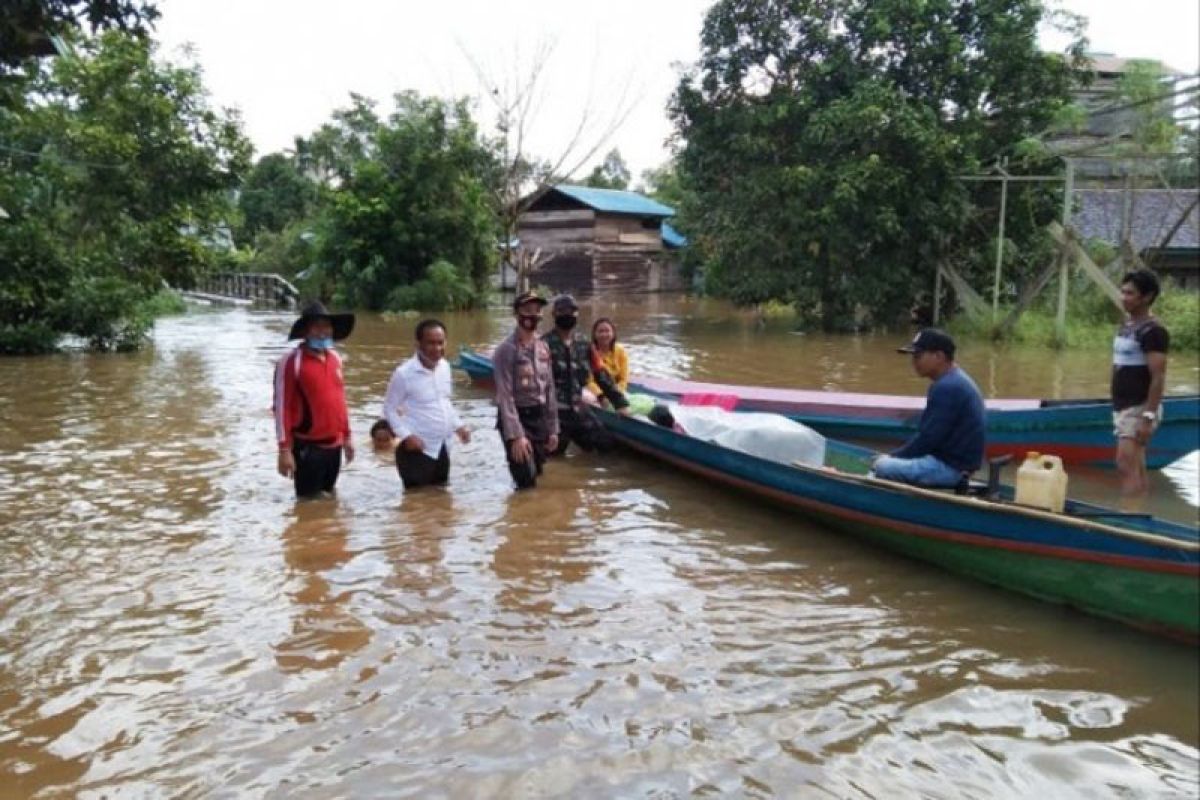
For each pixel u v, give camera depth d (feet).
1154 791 11.93
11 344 56.65
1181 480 28.09
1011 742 13.05
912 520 19.75
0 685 14.24
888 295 75.82
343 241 107.96
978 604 18.01
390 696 13.97
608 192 141.90
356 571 19.19
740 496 25.43
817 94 75.15
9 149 61.21
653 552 20.72
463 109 106.73
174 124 70.23
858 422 32.91
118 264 67.05
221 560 19.81
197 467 28.12
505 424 25.36
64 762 12.17
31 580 18.61
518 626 16.57
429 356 25.44
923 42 73.15
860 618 17.25
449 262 106.42
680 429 29.12
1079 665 15.40
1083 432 28.66
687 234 119.34
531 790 11.66
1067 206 62.34
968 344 64.95
